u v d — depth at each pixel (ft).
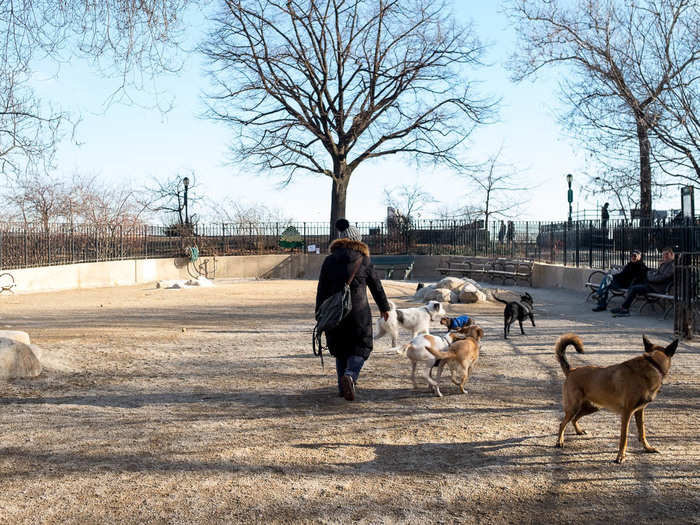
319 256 107.24
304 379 24.97
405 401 21.27
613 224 59.11
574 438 16.94
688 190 50.24
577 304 53.78
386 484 13.79
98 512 12.44
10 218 122.42
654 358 14.85
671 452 15.64
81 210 129.80
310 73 107.24
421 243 107.24
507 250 92.22
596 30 71.20
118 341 34.53
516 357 29.35
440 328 39.14
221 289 76.89
